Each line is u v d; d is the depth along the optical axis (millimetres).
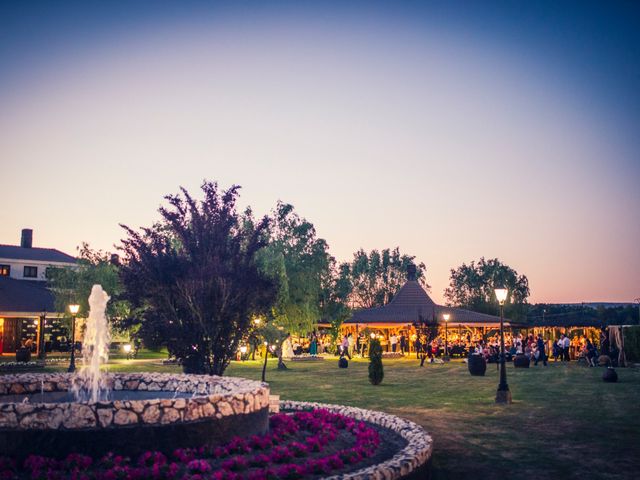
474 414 16453
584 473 10133
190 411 9227
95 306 16688
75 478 7688
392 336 51156
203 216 17312
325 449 10375
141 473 7875
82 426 8539
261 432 10688
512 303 81500
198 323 16547
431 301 54719
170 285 16656
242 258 17547
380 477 8219
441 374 29953
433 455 11523
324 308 52531
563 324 48094
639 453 11586
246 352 39906
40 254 59594
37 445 8398
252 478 8109
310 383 25094
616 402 18578
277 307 33969
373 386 23766
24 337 46406
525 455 11477
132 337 17516
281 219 38438
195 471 8227
